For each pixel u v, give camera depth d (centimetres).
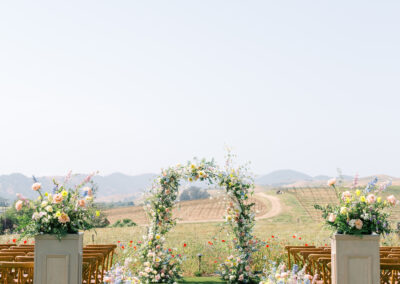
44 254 592
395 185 3681
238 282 932
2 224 1783
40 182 614
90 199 615
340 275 579
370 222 586
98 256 750
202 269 1088
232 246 972
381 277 631
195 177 955
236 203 955
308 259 782
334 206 612
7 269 627
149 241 970
